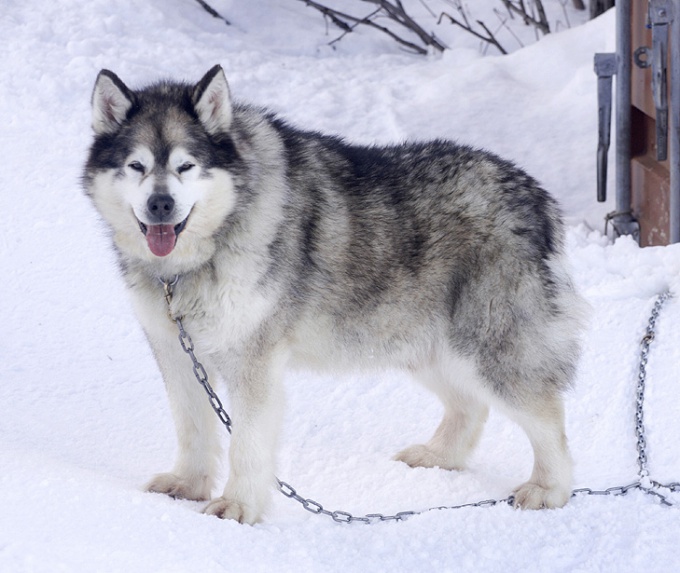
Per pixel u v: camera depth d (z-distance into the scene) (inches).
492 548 213.9
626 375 295.1
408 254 242.7
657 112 359.3
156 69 481.4
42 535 185.8
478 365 241.8
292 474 261.3
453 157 252.1
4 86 458.0
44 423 277.4
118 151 216.8
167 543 196.2
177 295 222.7
